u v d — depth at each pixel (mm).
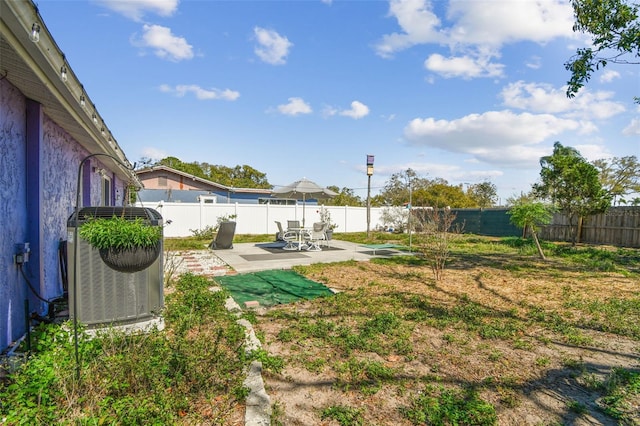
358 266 8102
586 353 3277
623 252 10812
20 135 3273
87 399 2016
